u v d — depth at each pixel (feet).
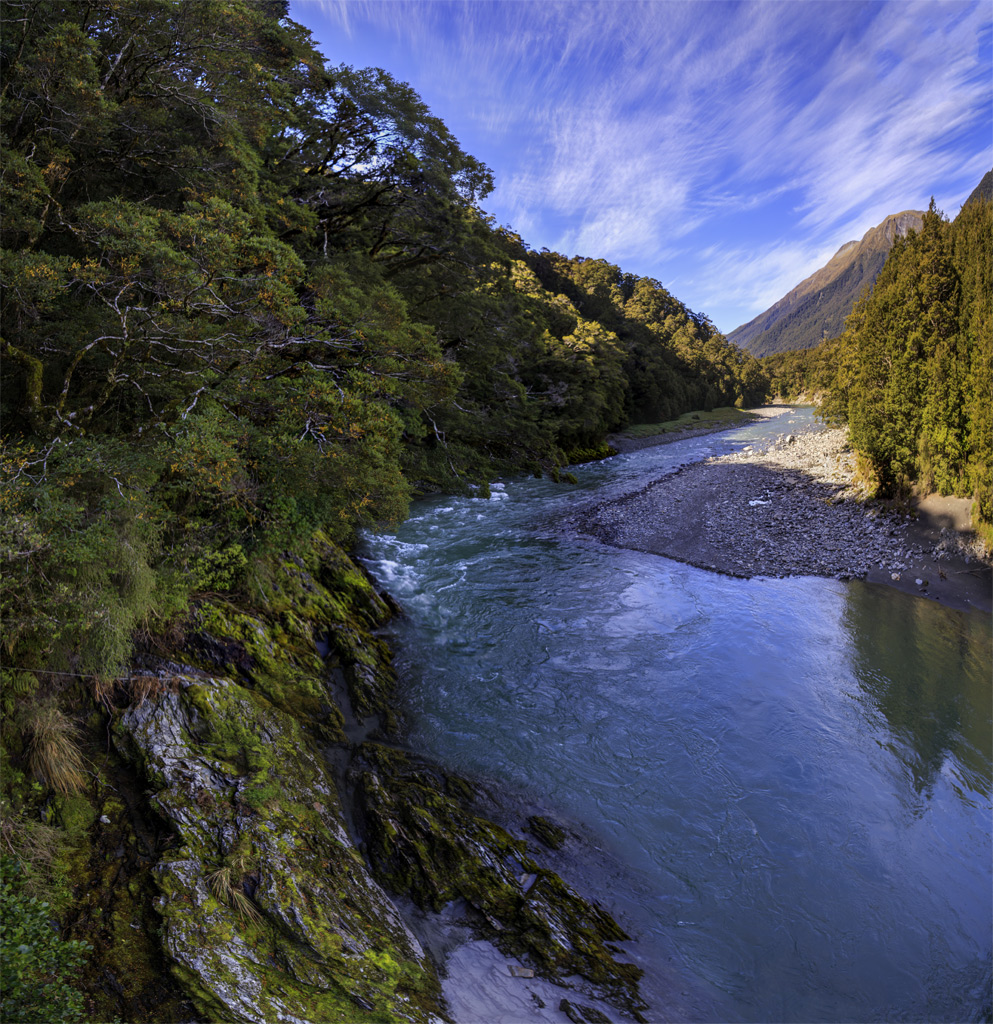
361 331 40.52
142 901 17.26
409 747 31.01
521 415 98.17
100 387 33.42
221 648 29.86
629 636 44.62
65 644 22.52
